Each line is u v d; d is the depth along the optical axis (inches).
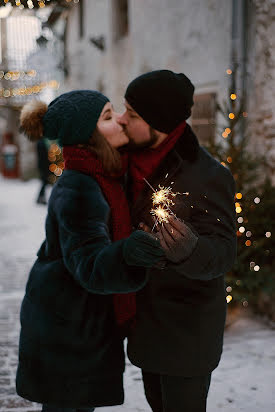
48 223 65.0
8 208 474.9
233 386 118.3
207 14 221.1
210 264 56.8
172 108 61.8
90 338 64.1
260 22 166.4
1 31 462.0
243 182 157.9
